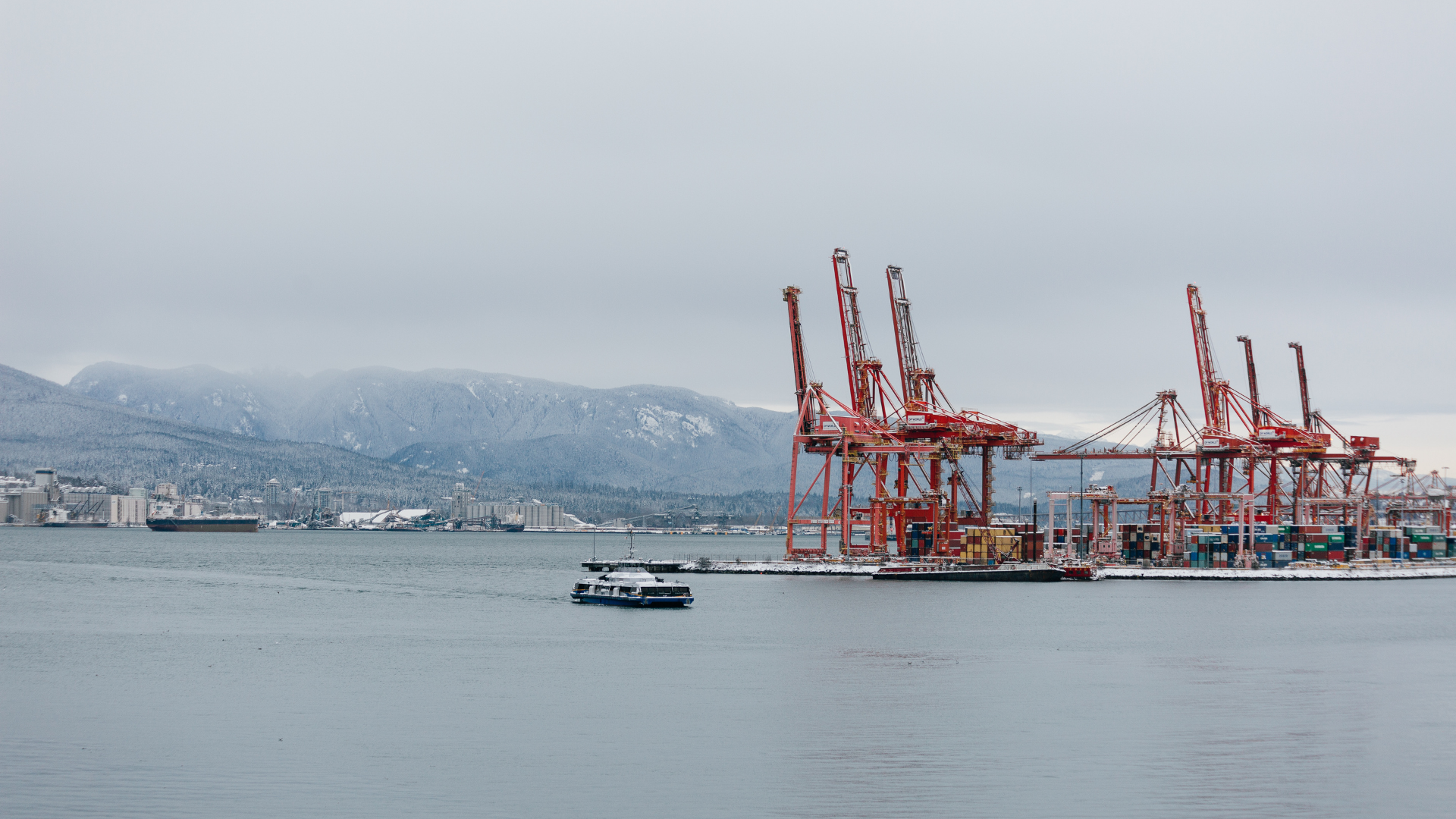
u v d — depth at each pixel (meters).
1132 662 97.12
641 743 64.50
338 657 98.38
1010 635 116.50
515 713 73.38
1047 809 51.91
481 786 55.44
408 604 154.12
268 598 165.38
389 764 59.44
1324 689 83.06
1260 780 56.84
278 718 71.44
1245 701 78.25
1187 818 50.72
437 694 80.31
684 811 51.53
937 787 55.34
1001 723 70.19
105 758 60.53
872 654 101.31
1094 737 66.12
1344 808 52.34
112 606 149.25
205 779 56.50
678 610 144.00
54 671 90.19
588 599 156.62
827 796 53.75
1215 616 136.38
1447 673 91.31
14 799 53.00
